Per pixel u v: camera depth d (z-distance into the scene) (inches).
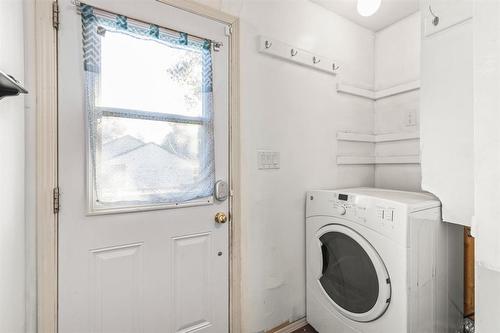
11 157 33.7
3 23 31.4
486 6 17.3
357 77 82.7
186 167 51.5
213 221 55.4
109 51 44.1
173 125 50.1
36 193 39.0
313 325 66.0
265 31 62.3
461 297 57.7
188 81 51.6
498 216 16.7
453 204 48.0
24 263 38.1
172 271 50.6
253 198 60.7
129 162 45.9
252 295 60.6
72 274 41.6
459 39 46.1
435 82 49.9
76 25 41.4
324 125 74.5
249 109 60.0
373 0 54.6
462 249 56.9
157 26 48.1
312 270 66.1
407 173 79.6
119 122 45.0
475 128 18.2
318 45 72.7
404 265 45.6
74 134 41.5
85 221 42.5
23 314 37.9
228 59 56.9
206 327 54.5
